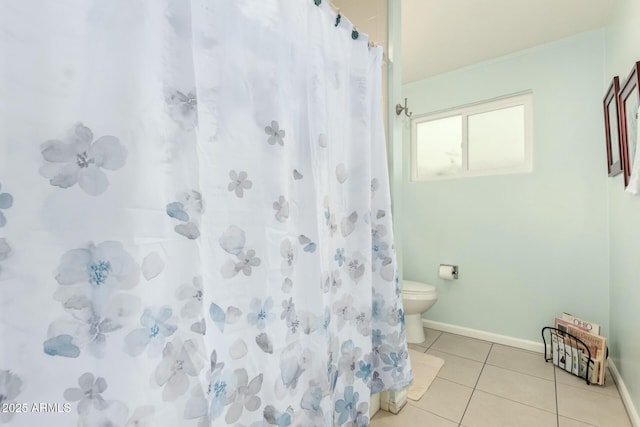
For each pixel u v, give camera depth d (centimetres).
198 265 64
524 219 219
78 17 50
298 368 93
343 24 113
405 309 226
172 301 60
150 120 57
